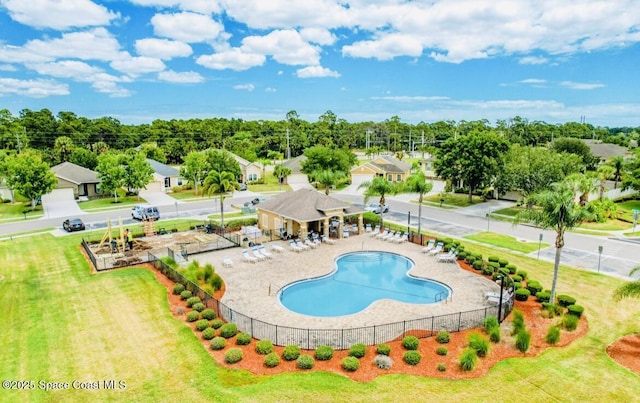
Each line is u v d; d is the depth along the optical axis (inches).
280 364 741.9
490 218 2101.4
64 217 2117.4
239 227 1833.2
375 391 665.6
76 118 5280.5
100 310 975.6
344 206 1635.1
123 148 5093.5
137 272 1238.9
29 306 1001.5
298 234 1638.8
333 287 1160.2
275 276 1206.3
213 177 1722.4
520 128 5841.5
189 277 1133.1
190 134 5388.8
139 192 2888.8
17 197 2640.3
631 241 1620.3
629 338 857.5
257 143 5315.0
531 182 2034.9
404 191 1701.5
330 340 831.1
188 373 716.7
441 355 773.9
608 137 5738.2
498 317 909.8
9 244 1581.0
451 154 2513.5
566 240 1644.9
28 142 4411.9
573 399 654.5
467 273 1234.6
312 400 642.2
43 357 769.6
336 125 6835.6
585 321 932.0
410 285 1173.1
